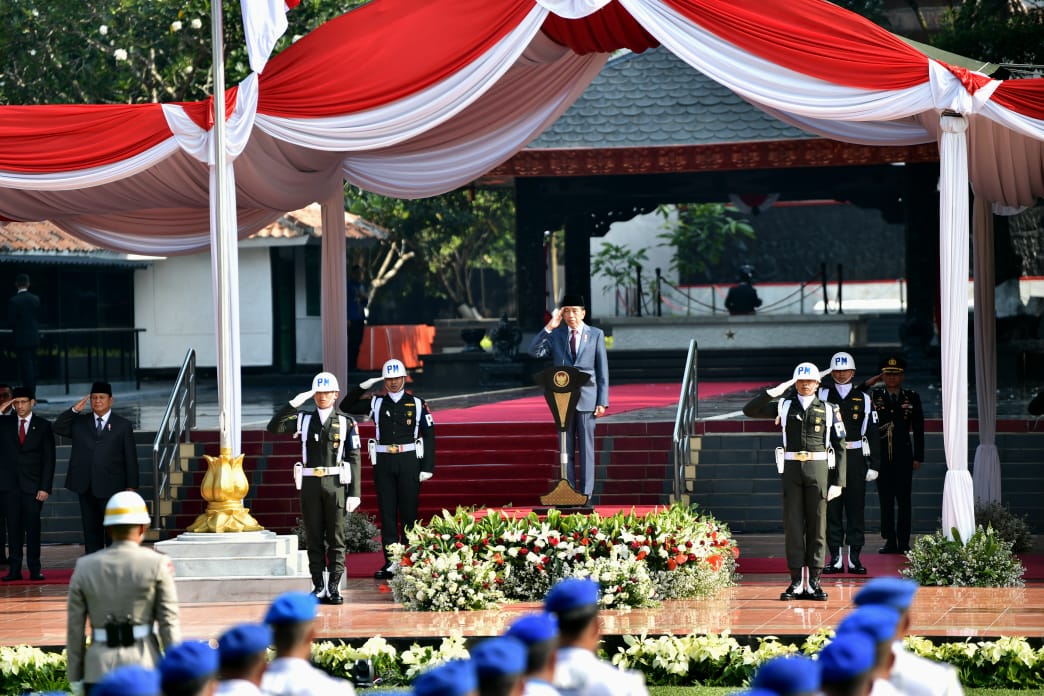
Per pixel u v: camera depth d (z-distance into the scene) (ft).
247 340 257.55
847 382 103.76
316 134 104.42
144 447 140.56
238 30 230.68
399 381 105.91
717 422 138.92
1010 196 118.11
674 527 95.45
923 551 99.30
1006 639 74.54
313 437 96.27
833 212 342.85
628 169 214.69
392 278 362.74
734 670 75.10
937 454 129.29
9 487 110.42
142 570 56.70
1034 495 126.82
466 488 133.69
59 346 232.94
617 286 291.38
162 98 241.35
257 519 134.41
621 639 80.23
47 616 93.25
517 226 229.25
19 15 227.40
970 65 103.65
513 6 101.81
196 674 37.86
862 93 97.14
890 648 39.24
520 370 219.82
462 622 86.94
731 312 255.91
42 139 104.47
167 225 140.15
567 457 105.19
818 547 92.73
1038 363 192.54
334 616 90.12
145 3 227.61
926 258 222.48
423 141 125.49
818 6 97.45
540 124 124.26
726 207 331.36
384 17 104.01
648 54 219.82
